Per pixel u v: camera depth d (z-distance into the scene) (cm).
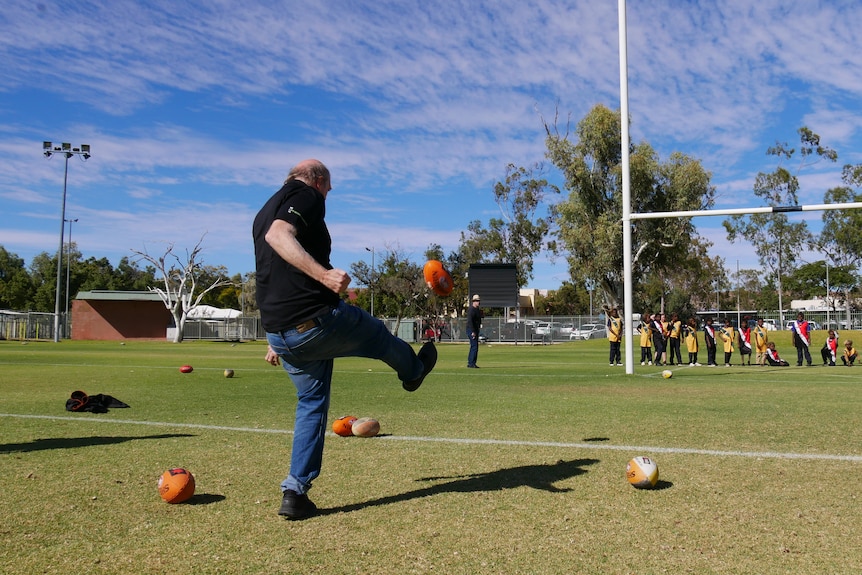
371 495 441
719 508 407
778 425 738
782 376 1688
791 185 6338
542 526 372
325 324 392
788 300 10344
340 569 309
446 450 590
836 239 6381
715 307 11144
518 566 312
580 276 5328
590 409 895
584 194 5206
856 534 359
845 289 7800
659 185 5088
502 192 7050
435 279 477
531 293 10712
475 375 1627
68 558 323
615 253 5091
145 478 486
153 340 6181
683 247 5247
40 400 1003
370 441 637
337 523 379
